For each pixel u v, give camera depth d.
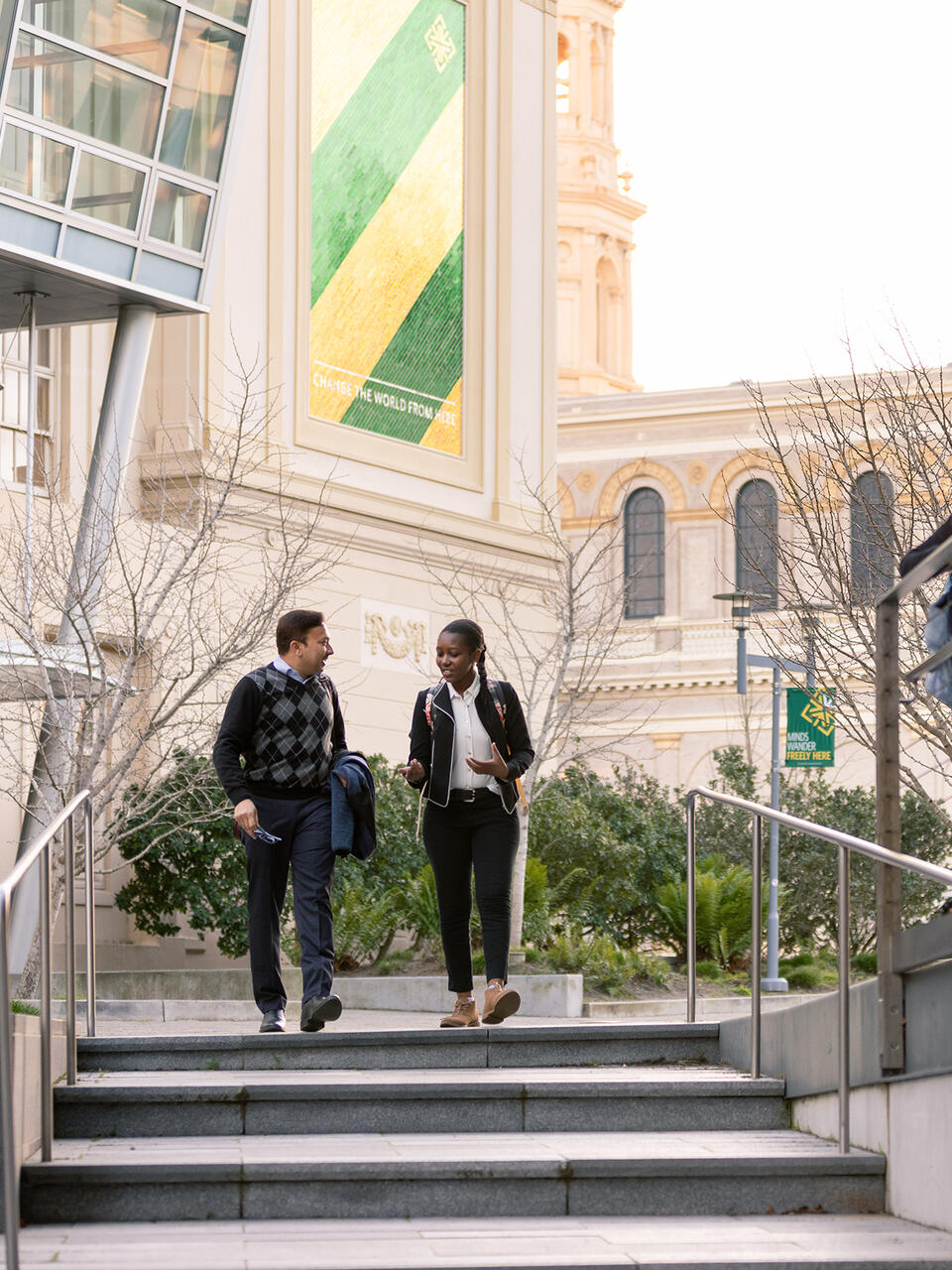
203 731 19.50
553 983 16.67
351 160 27.33
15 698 17.78
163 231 20.03
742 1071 8.77
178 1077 8.51
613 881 21.00
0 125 18.08
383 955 19.03
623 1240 6.39
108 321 21.69
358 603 26.53
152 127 19.72
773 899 18.27
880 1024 7.13
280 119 26.14
